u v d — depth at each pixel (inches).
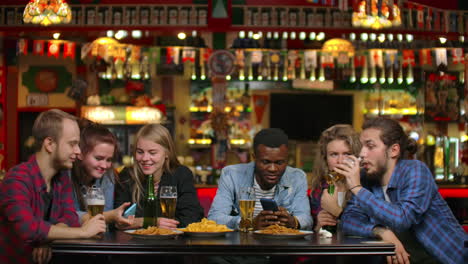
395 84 456.1
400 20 315.6
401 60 411.8
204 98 449.1
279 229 123.5
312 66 403.2
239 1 372.5
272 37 388.5
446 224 135.0
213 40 380.2
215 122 402.9
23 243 58.9
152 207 136.6
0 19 357.4
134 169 151.9
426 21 357.1
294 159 449.4
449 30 358.9
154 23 358.9
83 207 143.3
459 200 301.7
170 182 153.2
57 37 368.8
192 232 122.0
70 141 122.3
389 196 135.4
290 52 401.1
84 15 357.7
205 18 360.5
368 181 140.3
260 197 150.9
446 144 421.7
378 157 133.7
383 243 114.8
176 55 387.2
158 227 129.6
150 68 429.1
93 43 382.0
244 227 133.3
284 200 150.0
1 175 389.4
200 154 449.4
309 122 469.1
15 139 456.1
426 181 131.5
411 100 450.0
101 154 141.5
